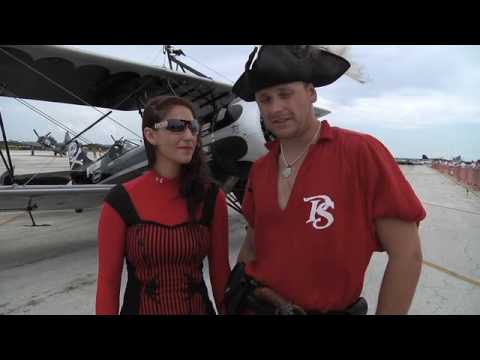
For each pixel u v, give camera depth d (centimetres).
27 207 525
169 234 130
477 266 422
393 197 96
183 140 134
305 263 105
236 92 128
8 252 542
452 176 2264
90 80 607
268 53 103
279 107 104
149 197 135
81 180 861
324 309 104
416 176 2258
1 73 564
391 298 98
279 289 111
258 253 122
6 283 399
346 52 110
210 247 146
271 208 114
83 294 364
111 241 132
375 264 438
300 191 106
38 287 386
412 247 97
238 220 770
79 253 534
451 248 507
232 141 518
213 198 142
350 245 101
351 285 104
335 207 101
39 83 612
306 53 104
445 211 839
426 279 377
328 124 112
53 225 771
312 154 108
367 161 100
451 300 320
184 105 139
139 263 131
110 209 133
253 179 128
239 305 120
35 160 2975
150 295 130
